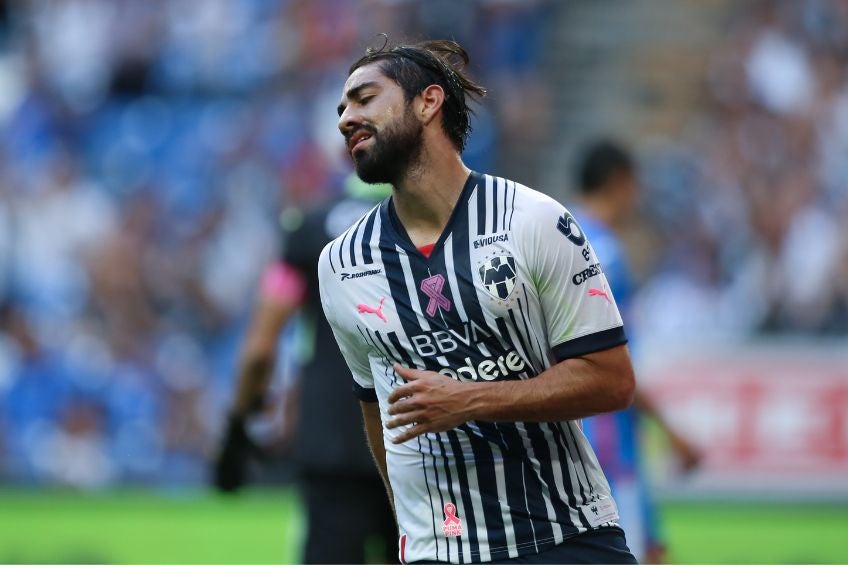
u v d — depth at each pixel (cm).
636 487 1647
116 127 4981
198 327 4269
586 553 1062
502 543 1057
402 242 1064
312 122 4538
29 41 5334
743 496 3083
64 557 2559
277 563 2448
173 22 5150
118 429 3875
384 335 1070
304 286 1614
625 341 1052
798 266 3603
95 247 4453
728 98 4169
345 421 1573
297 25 4884
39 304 4406
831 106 3959
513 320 1040
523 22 4653
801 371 3094
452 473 1065
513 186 1061
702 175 3969
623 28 4656
